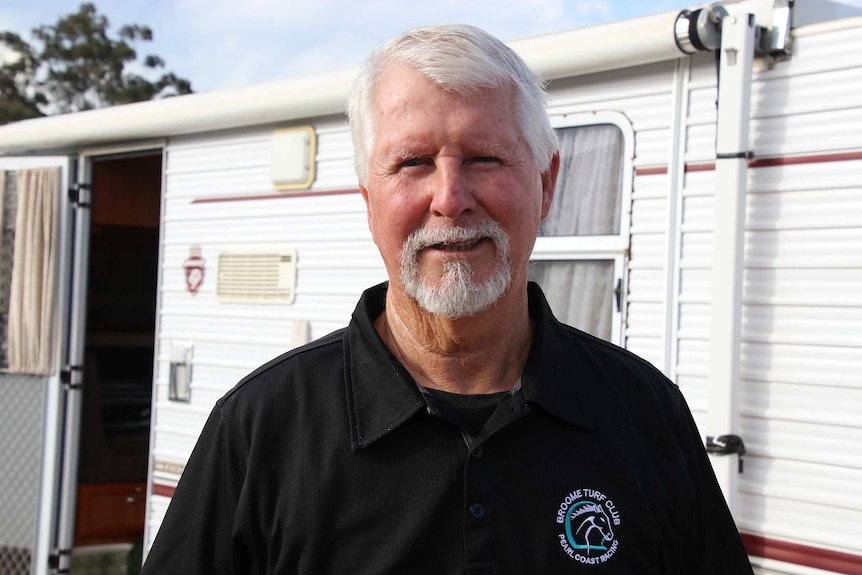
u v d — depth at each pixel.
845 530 2.40
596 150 2.97
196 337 4.13
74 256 4.71
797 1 2.61
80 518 5.35
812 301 2.48
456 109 1.48
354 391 1.52
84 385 5.57
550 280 3.06
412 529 1.43
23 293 4.72
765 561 2.52
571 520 1.45
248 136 3.98
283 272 3.82
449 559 1.42
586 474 1.49
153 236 5.74
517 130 1.52
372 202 1.58
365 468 1.47
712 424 2.55
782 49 2.55
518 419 1.49
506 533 1.43
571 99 3.04
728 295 2.55
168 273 4.27
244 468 1.54
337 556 1.45
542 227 3.07
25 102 23.75
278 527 1.50
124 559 5.46
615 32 2.83
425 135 1.48
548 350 1.58
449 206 1.46
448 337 1.57
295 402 1.54
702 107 2.74
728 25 2.58
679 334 2.73
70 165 4.72
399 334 1.65
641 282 2.83
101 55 24.38
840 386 2.42
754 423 2.56
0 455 4.79
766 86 2.61
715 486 1.72
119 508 5.51
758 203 2.59
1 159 4.88
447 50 1.49
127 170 5.56
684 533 1.61
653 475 1.57
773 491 2.52
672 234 2.77
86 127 4.48
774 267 2.55
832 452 2.43
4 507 4.75
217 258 4.06
